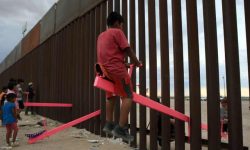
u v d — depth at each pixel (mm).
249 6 5148
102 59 4168
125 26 8156
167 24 6691
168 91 6605
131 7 7863
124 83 4105
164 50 6691
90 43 10078
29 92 16172
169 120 6578
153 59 7031
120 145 7781
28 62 19500
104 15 9266
